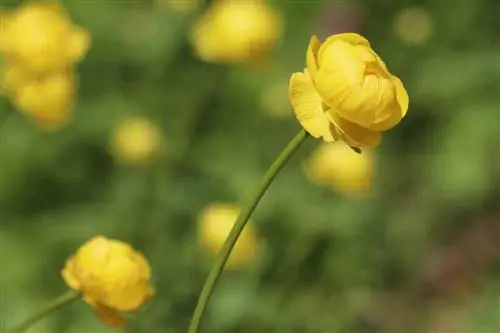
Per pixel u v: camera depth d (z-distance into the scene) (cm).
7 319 120
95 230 129
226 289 116
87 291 89
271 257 119
